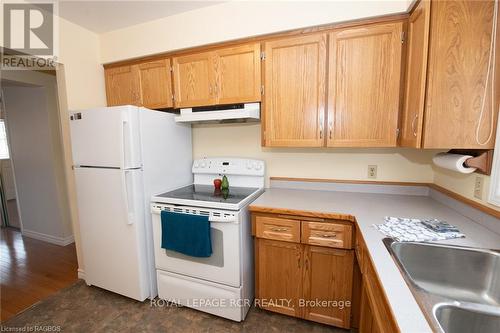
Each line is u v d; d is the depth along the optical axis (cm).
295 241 158
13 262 259
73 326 169
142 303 192
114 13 196
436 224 124
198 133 241
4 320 176
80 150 190
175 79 205
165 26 204
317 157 206
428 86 120
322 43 162
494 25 108
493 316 68
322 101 167
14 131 304
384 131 157
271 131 182
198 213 167
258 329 165
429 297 71
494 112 111
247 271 177
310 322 171
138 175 180
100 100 233
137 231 180
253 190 206
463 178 140
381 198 179
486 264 96
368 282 103
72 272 239
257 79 181
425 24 119
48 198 299
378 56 153
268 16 174
